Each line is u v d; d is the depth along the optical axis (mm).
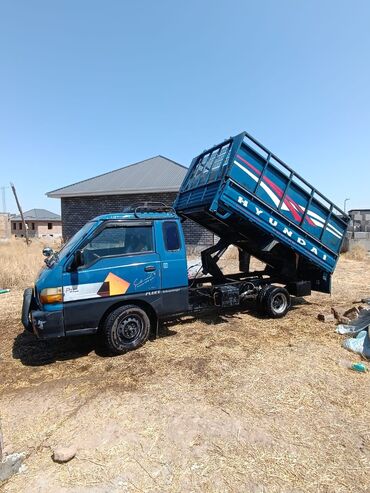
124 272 5152
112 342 5078
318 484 2637
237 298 6488
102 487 2650
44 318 4672
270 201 6426
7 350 5520
